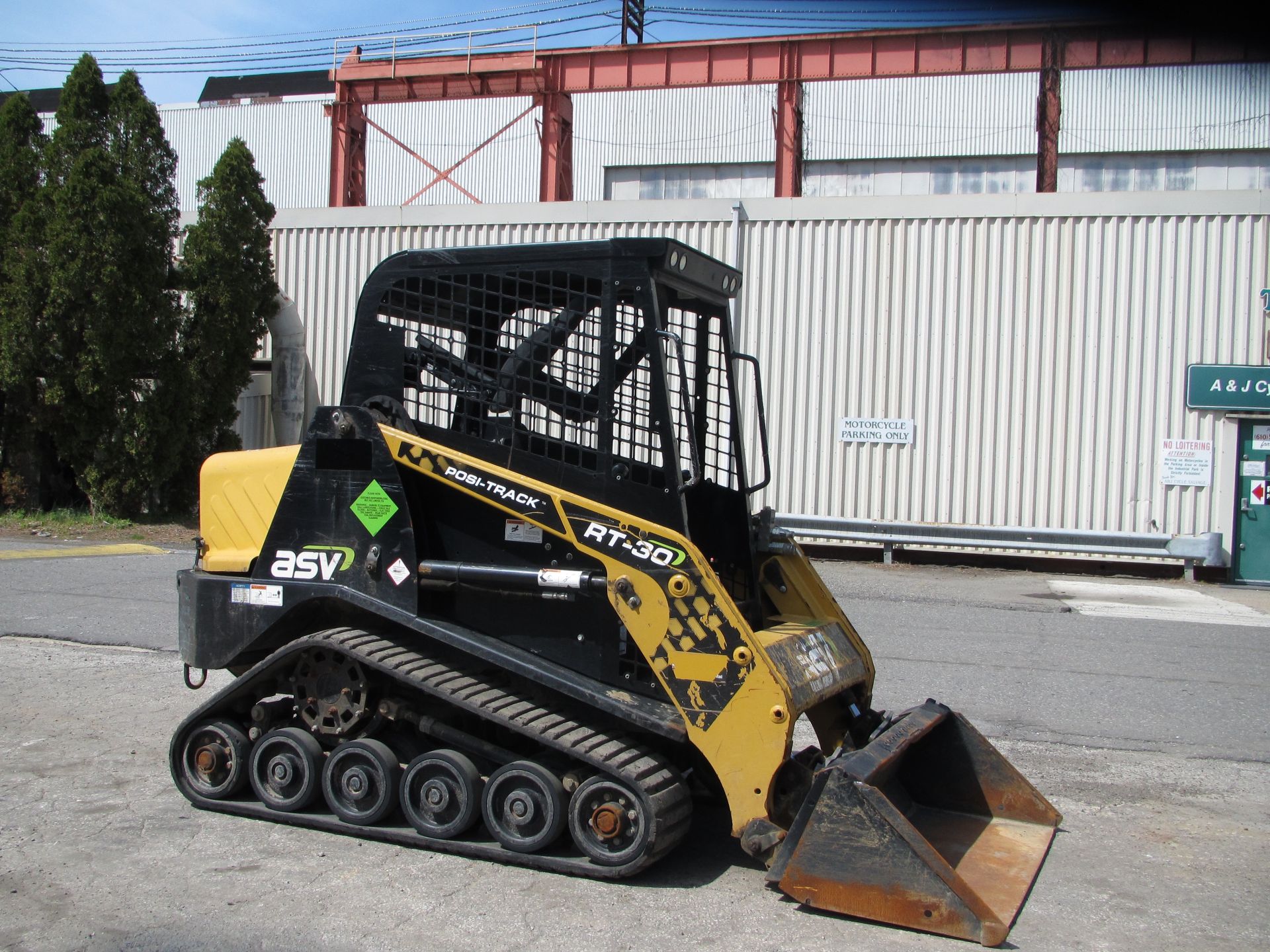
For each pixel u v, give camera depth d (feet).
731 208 51.49
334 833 15.84
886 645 30.73
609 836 14.08
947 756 16.99
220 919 12.98
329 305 57.47
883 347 50.37
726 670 13.92
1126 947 12.89
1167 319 47.60
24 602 34.01
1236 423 47.01
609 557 14.47
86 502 59.88
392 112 103.35
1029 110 87.45
